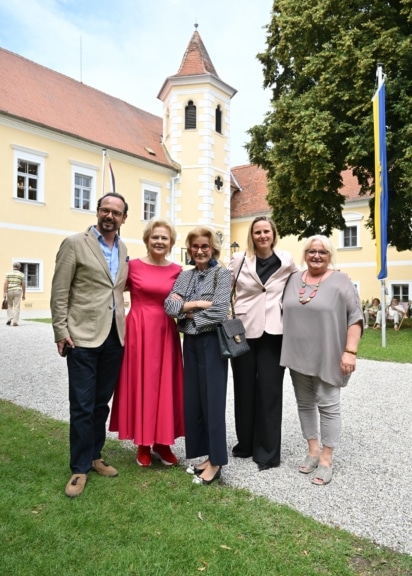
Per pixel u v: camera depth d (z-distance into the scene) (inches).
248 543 96.6
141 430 131.0
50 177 765.9
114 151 860.0
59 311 122.8
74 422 122.0
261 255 145.4
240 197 1200.8
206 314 125.9
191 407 131.6
